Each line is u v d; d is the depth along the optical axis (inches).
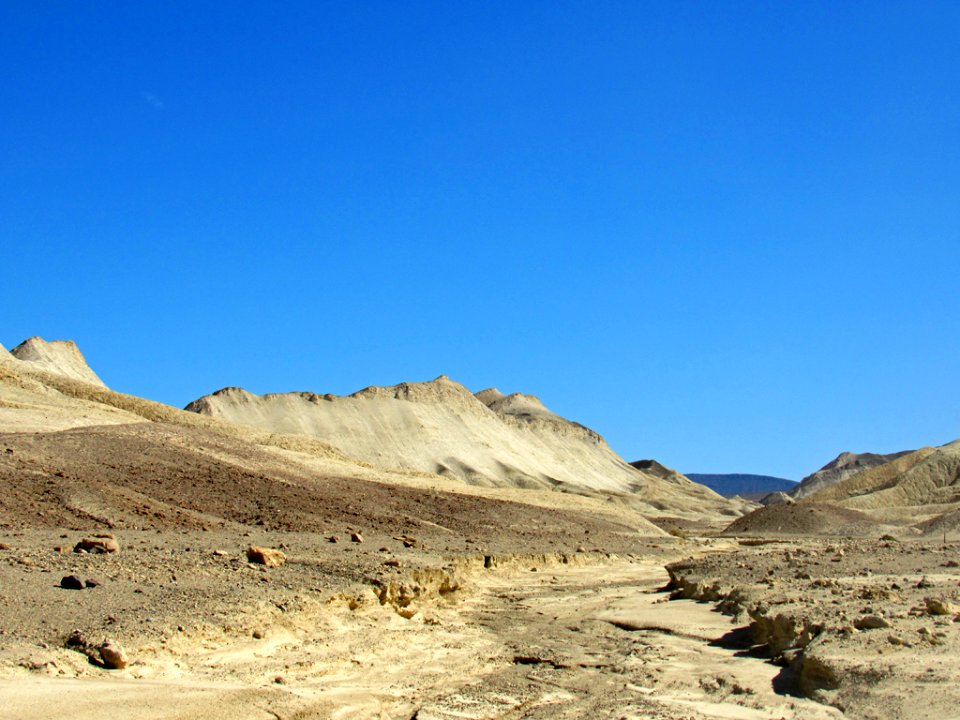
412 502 2608.3
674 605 1395.2
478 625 1233.4
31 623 823.1
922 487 5802.2
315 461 2908.5
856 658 816.9
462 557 1699.1
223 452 2496.3
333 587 1112.2
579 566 2073.1
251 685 816.9
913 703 705.0
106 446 2215.8
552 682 917.8
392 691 871.7
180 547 1298.0
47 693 695.1
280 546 1414.9
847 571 1441.9
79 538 1325.0
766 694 834.8
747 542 3208.7
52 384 3777.1
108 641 790.5
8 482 1724.9
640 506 7736.2
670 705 818.2
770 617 1053.2
